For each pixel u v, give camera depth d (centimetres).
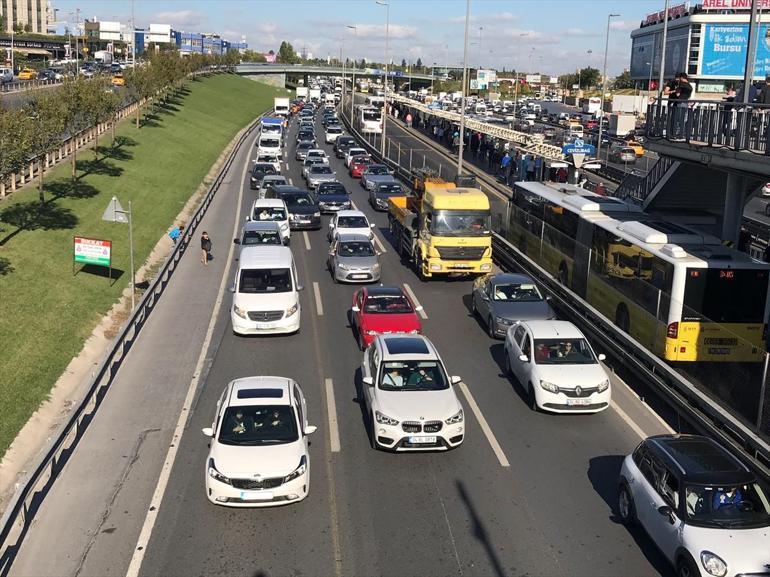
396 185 4475
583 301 2267
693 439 1204
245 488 1239
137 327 2172
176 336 2145
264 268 2236
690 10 9994
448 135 7725
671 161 2755
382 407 1471
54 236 2958
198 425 1581
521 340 1820
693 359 1791
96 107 4034
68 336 2178
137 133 5972
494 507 1281
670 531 1070
